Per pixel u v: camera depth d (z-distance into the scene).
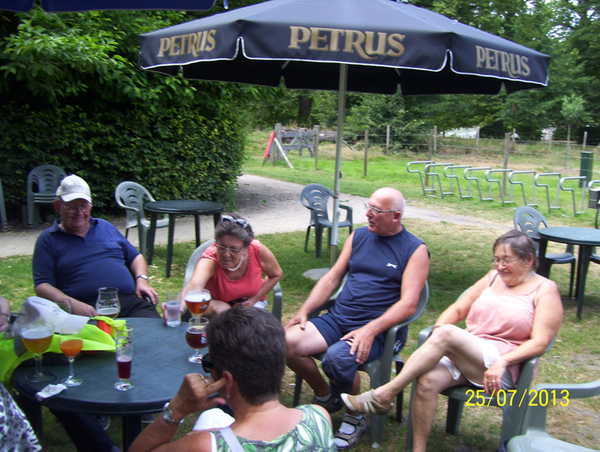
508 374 2.71
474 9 29.58
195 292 2.78
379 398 2.75
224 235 3.16
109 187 8.74
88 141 8.38
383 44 3.71
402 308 3.05
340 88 5.28
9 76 7.85
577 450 2.25
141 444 1.65
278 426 1.48
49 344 2.04
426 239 8.47
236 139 10.20
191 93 8.63
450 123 32.41
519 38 30.31
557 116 29.83
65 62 7.33
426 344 2.74
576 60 30.86
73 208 3.24
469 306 3.16
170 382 2.11
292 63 6.63
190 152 9.36
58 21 7.52
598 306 5.67
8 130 7.82
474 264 7.16
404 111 27.20
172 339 2.57
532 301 2.88
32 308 2.25
